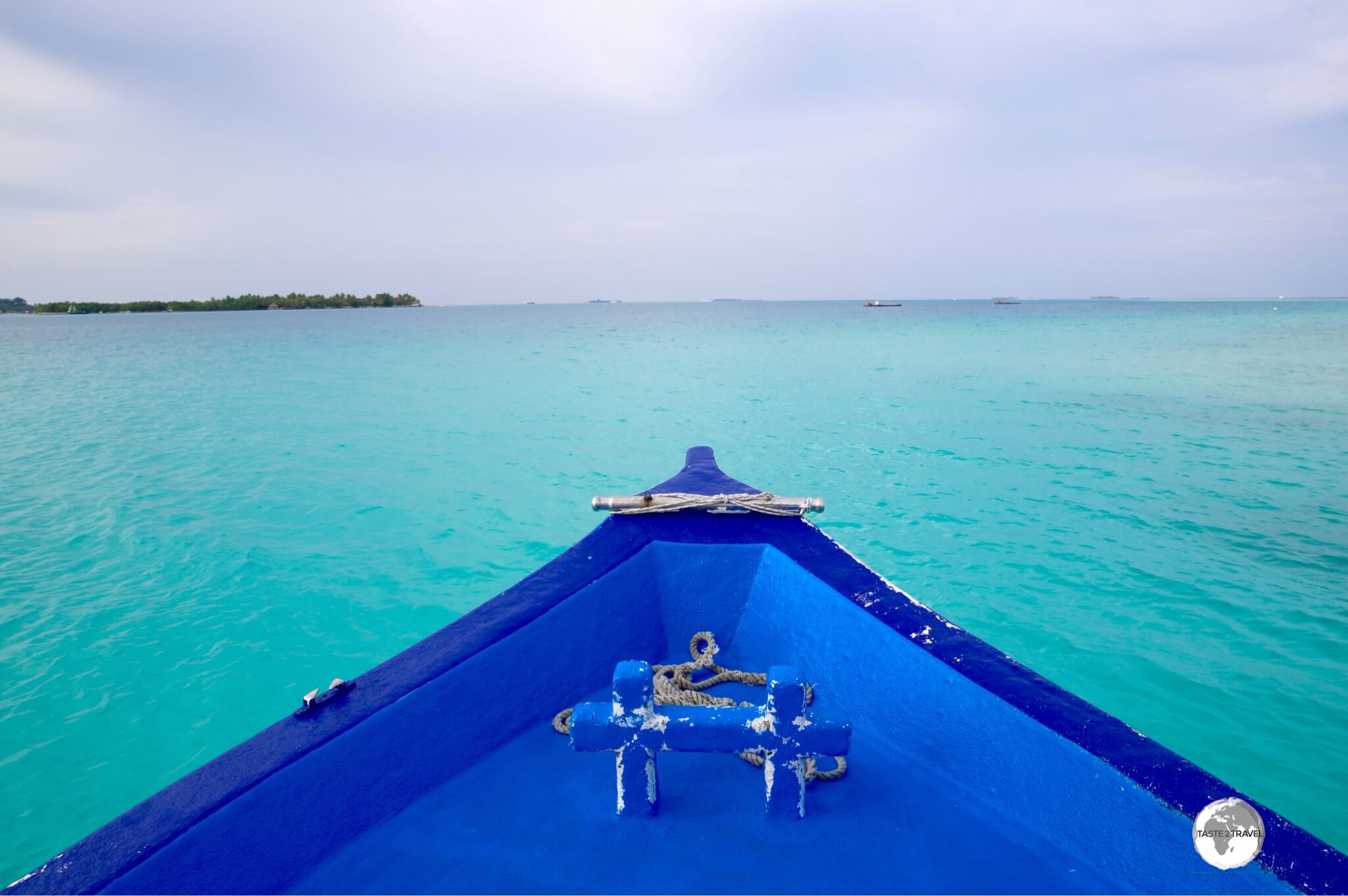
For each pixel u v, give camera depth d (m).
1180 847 1.55
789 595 2.94
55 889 1.44
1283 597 5.77
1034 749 1.91
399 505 8.55
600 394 17.64
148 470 10.27
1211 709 4.34
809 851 1.86
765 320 77.25
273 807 1.76
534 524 7.90
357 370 24.09
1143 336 37.94
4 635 5.41
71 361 29.64
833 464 10.23
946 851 1.85
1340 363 22.86
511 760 2.28
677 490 3.69
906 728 2.31
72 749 4.15
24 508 8.38
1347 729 4.14
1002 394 16.78
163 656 5.15
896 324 59.75
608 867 1.82
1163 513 7.86
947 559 6.63
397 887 1.76
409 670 2.23
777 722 1.89
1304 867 1.40
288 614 5.77
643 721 1.91
